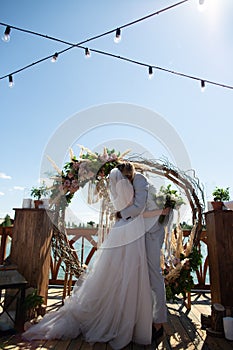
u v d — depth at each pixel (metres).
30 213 2.41
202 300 2.95
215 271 2.25
